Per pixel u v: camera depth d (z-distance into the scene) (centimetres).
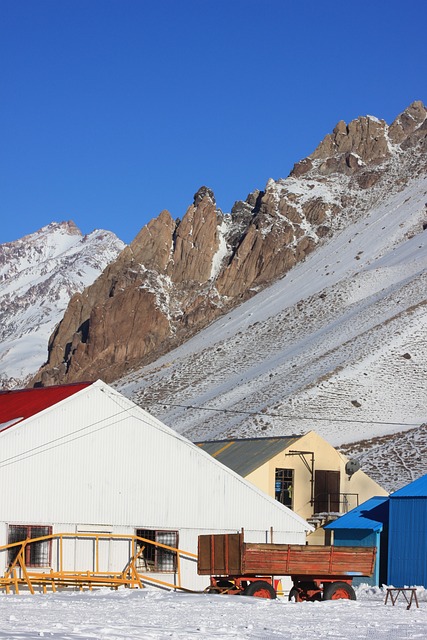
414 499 4403
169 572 4303
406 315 16962
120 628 2356
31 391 4688
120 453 4272
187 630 2373
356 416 12975
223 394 17500
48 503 4066
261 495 4594
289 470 5822
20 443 4034
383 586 4338
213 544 3747
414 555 4353
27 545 3994
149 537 4297
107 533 4191
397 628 2541
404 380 14062
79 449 4172
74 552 4094
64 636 2139
